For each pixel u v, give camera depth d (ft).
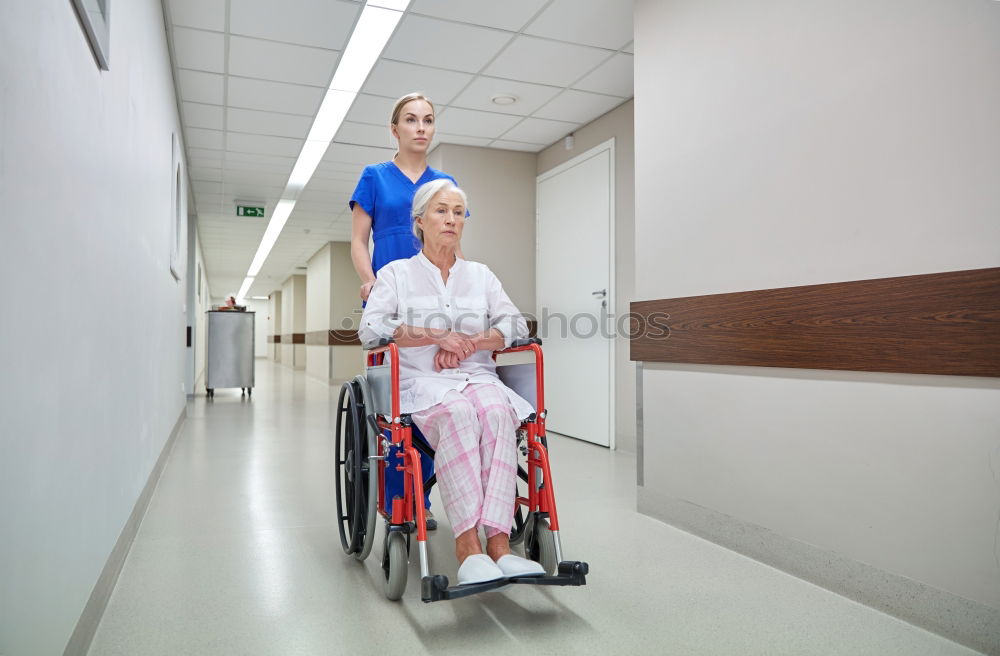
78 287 4.52
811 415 6.70
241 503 10.00
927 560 5.55
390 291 6.69
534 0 10.82
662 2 9.20
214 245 37.86
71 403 4.34
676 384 8.79
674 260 8.86
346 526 8.77
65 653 4.27
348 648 5.23
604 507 9.89
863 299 6.08
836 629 5.59
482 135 17.67
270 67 13.35
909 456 5.69
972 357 5.14
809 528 6.72
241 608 6.04
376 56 12.89
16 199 3.18
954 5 5.33
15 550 3.17
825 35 6.56
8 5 3.03
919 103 5.61
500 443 5.88
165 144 11.73
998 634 5.02
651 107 9.40
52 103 3.82
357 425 6.96
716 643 5.32
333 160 20.10
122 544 6.97
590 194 16.60
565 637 5.43
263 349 93.91
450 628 5.62
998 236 4.98
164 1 10.73
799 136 6.87
